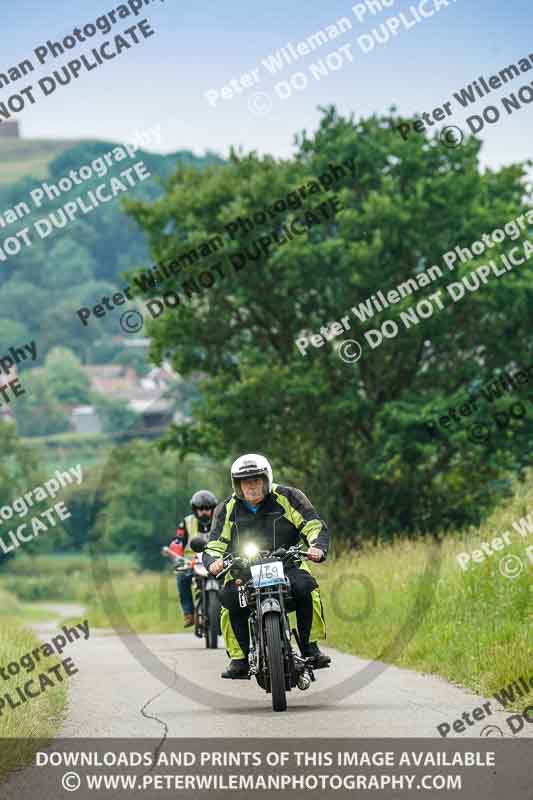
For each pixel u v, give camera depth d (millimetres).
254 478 34812
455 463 125312
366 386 128250
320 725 31781
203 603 59000
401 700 36031
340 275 124688
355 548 117125
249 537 35438
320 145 133875
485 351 129875
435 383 128750
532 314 123938
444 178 125688
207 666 48812
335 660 49500
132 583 124438
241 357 130375
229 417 126250
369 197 122938
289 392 120438
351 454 128375
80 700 39344
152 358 137000
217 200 132750
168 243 133250
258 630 34375
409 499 126000
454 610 50188
